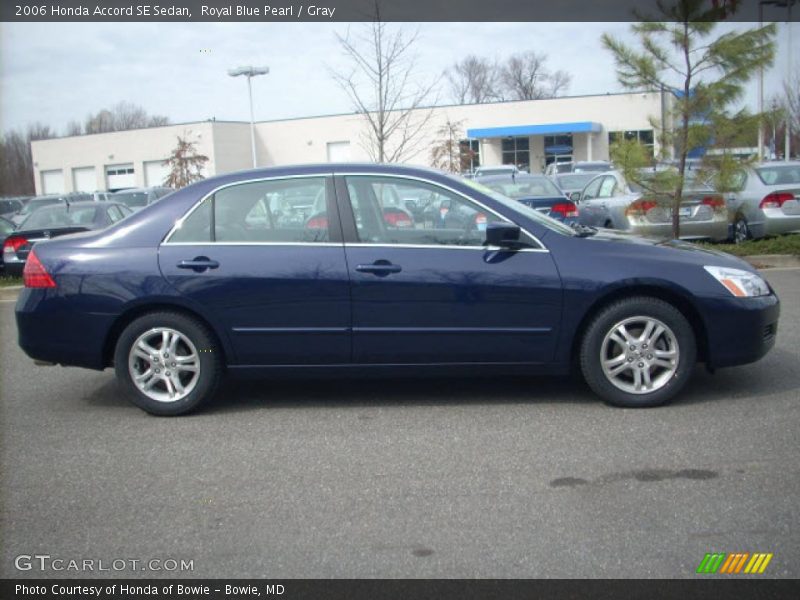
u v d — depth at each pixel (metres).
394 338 5.40
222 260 5.44
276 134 43.97
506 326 5.35
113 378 6.83
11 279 12.93
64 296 5.50
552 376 6.30
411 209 5.47
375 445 4.89
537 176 13.77
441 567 3.41
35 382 6.75
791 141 30.91
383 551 3.56
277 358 5.50
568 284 5.29
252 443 5.01
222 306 5.43
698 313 5.33
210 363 5.54
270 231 5.51
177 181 25.86
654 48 11.30
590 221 13.48
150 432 5.30
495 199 5.48
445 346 5.40
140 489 4.33
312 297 5.38
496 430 5.08
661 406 5.42
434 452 4.73
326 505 4.04
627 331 5.37
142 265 5.46
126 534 3.81
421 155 32.47
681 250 5.53
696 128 11.23
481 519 3.83
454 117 46.44
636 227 12.01
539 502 3.99
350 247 5.41
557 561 3.42
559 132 44.47
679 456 4.52
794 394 5.59
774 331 5.61
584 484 4.18
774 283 10.22
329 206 5.49
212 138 42.50
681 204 11.90
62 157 48.34
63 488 4.36
